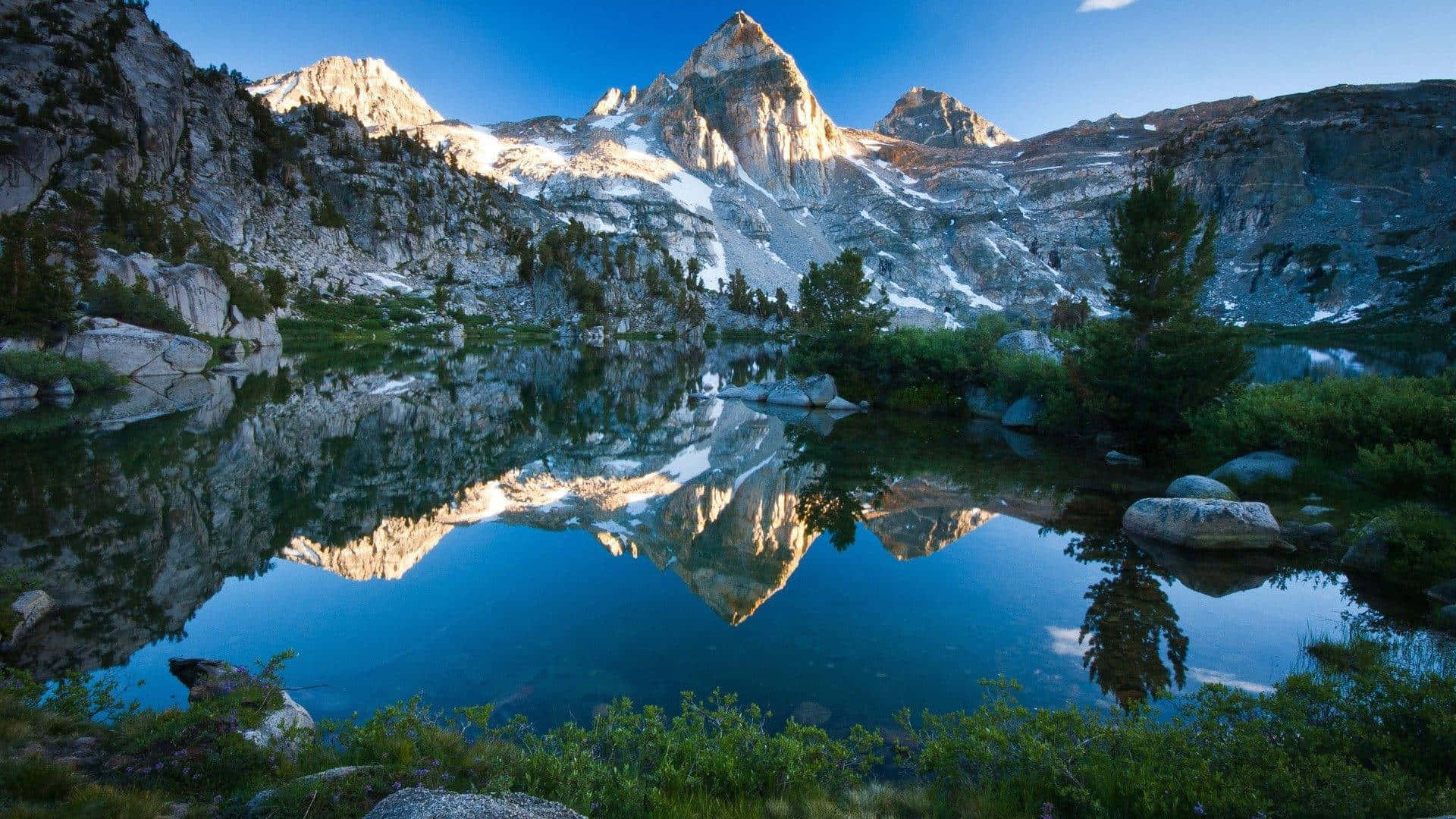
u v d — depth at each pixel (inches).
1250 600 450.9
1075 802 214.2
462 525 651.5
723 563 542.3
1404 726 223.8
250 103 5467.5
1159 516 591.2
